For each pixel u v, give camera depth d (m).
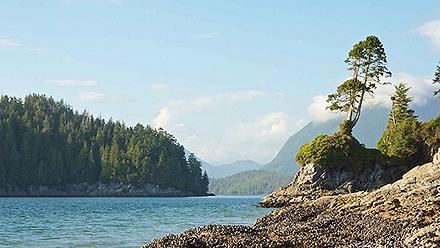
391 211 41.16
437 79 124.19
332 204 53.62
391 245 26.91
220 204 119.69
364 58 100.12
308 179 88.38
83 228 56.66
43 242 44.81
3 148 192.38
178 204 120.19
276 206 87.12
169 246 28.86
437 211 37.50
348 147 90.44
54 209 96.62
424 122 102.88
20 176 192.88
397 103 124.56
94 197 193.00
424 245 26.09
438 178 50.41
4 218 71.94
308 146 91.44
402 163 94.25
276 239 31.34
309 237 32.75
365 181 90.00
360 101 99.44
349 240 31.59
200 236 31.03
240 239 30.39
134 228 56.41
